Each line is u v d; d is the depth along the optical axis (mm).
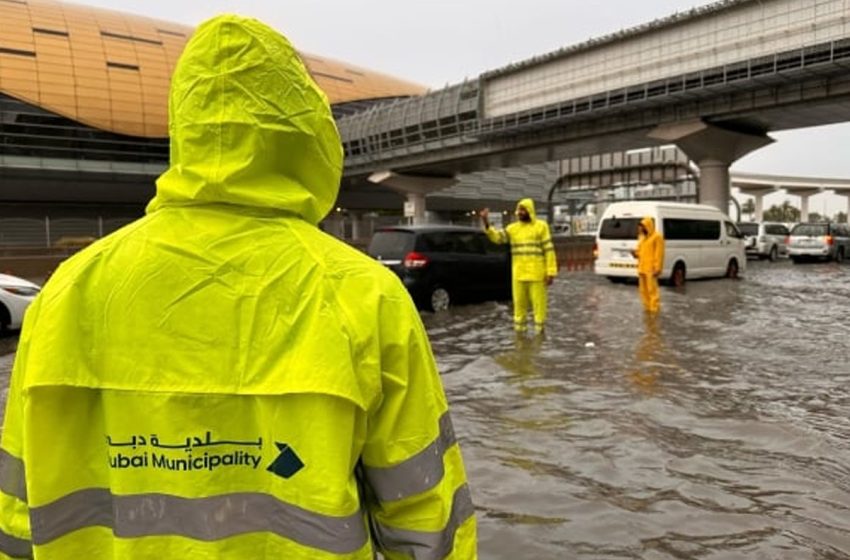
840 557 3381
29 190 55969
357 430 1281
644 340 9422
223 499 1268
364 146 52062
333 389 1216
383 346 1310
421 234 12867
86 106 58156
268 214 1321
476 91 41156
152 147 61875
